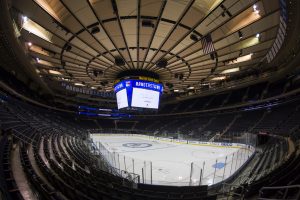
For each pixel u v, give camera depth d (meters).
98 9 13.39
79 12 13.56
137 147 25.62
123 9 13.48
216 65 22.89
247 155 17.22
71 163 9.93
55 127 25.88
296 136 14.27
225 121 34.75
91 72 26.44
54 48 18.95
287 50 19.06
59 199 4.73
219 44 17.12
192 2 12.72
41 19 13.97
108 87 36.16
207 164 15.15
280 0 12.44
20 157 7.16
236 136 26.31
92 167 10.67
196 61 21.53
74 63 22.89
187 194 7.77
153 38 17.09
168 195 7.75
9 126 11.53
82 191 6.34
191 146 26.73
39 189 4.65
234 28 15.05
